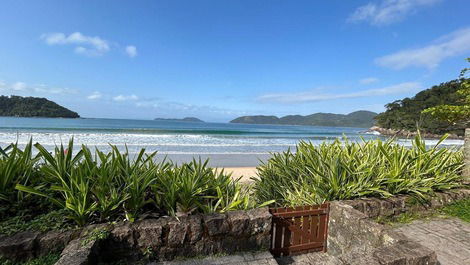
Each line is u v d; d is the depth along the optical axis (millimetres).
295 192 4172
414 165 4320
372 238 2568
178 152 15727
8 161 2555
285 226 3074
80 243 2061
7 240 2057
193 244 2561
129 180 2723
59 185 2693
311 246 3229
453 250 2920
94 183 2600
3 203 2469
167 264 2430
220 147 19594
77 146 15898
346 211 3020
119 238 2328
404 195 3975
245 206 3170
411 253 2004
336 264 2010
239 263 2549
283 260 3018
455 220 3746
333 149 4801
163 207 2916
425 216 3867
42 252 2109
